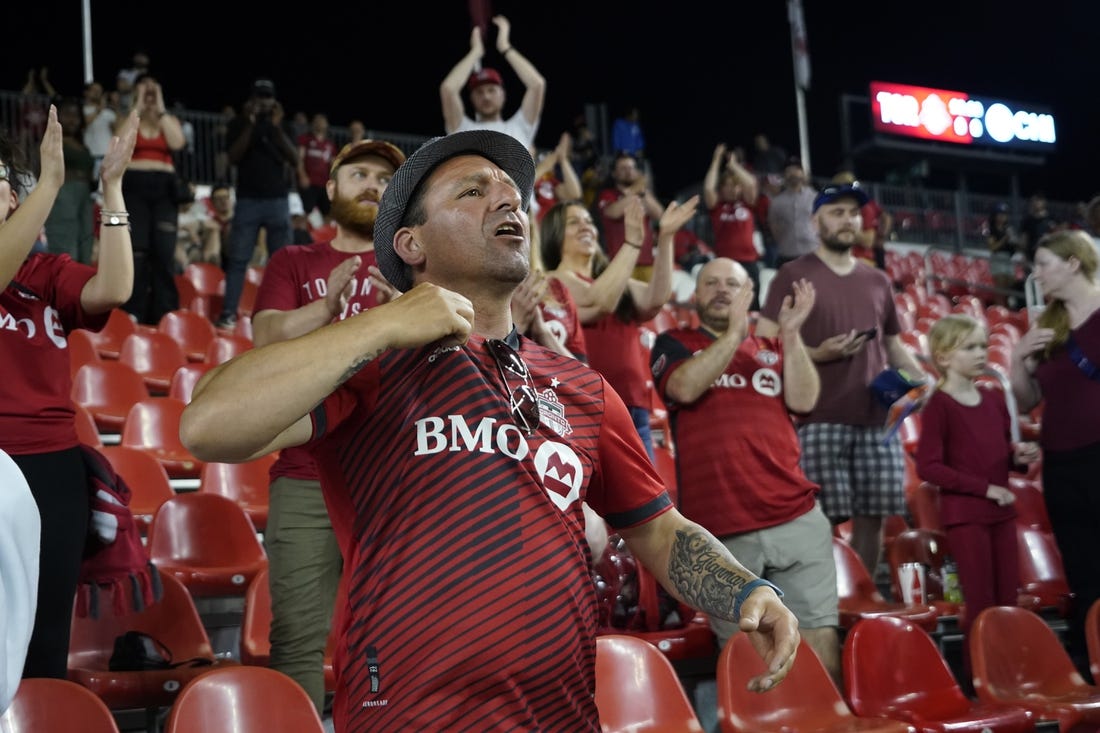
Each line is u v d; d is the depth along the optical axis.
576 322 4.04
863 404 4.85
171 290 7.77
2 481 1.50
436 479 1.55
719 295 4.30
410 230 1.77
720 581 1.69
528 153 1.84
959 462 4.54
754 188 10.03
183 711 2.60
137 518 4.50
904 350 5.18
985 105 19.70
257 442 1.42
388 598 1.53
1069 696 4.06
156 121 7.78
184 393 6.14
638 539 1.83
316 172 10.18
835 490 4.79
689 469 4.11
